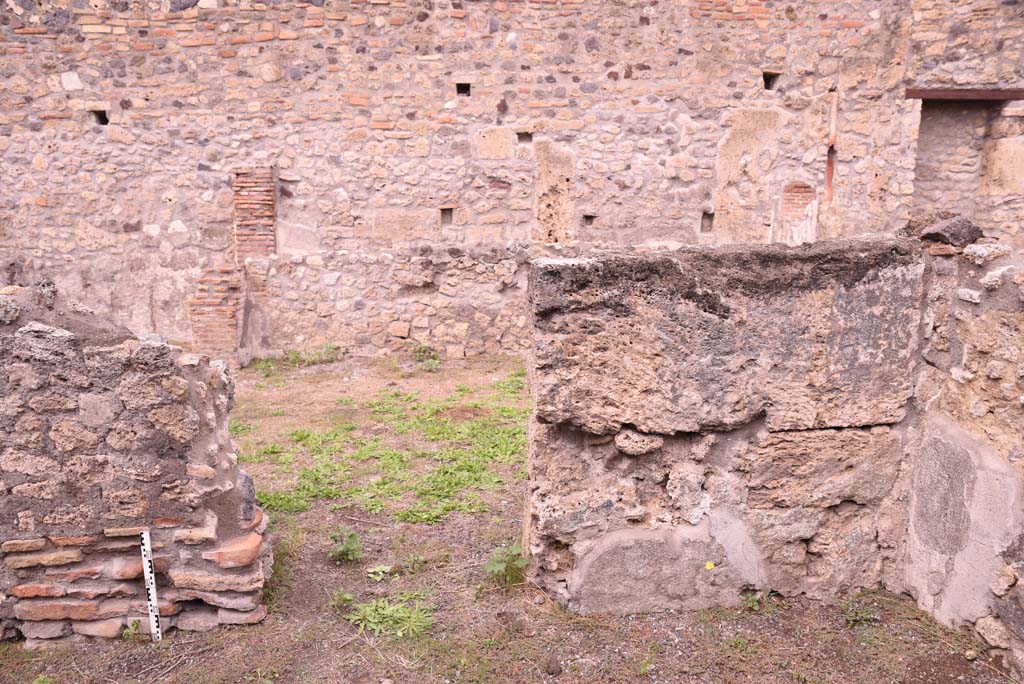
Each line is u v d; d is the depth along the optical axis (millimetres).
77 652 3002
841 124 8617
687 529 3277
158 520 3039
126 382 2920
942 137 9172
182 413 2973
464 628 3139
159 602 3107
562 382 3094
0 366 2869
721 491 3256
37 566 3033
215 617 3164
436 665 2902
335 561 3701
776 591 3342
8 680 2834
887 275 3107
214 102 7918
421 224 8211
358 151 8039
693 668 2873
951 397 3094
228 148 8008
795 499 3271
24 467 2945
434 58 7957
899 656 2926
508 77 8086
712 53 8281
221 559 3080
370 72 7918
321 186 8070
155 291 8305
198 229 8164
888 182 8781
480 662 2912
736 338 3104
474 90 8062
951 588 3061
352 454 5152
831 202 8766
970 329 2973
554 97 8172
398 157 8086
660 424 3152
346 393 6762
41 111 7910
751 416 3178
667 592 3277
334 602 3312
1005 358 2797
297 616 3242
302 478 4719
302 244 8125
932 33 8508
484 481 4641
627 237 8531
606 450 3242
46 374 2885
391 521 4156
